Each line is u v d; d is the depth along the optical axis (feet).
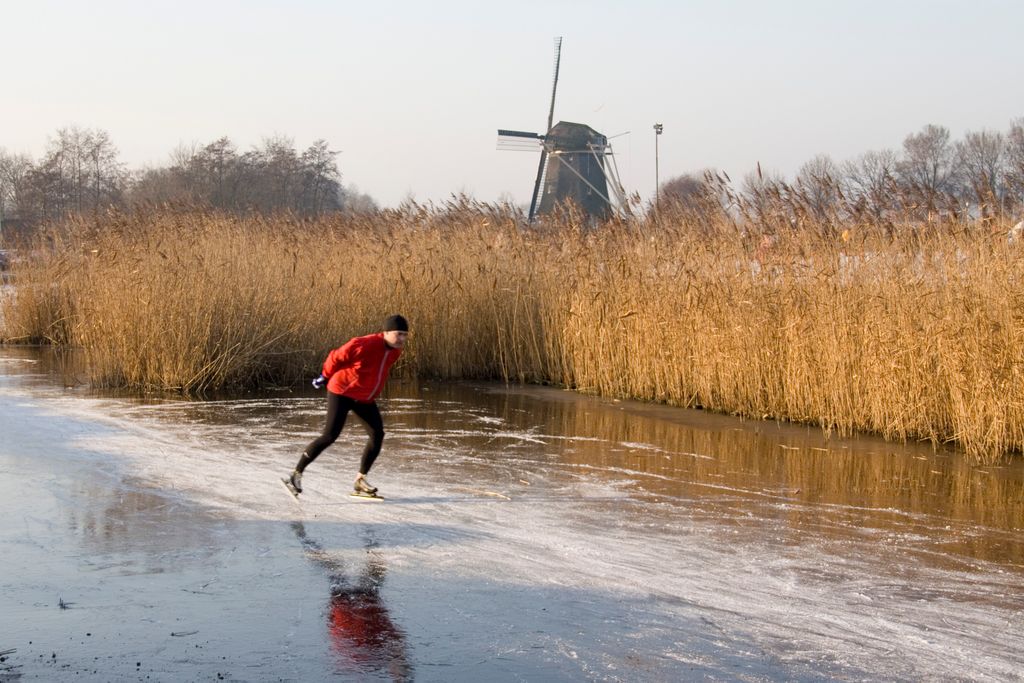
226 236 61.16
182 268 54.54
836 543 25.26
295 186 185.57
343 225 68.23
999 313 37.29
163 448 36.60
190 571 22.27
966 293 38.47
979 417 36.45
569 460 35.53
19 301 78.38
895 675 17.15
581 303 54.39
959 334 37.55
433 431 41.42
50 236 81.15
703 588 21.57
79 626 18.97
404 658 17.62
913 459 36.04
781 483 32.09
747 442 39.27
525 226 62.85
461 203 64.34
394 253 62.75
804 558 23.90
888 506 29.22
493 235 62.13
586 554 23.94
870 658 17.85
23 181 171.42
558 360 57.16
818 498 30.09
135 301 53.78
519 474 33.01
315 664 17.34
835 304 42.34
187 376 52.54
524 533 25.71
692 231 50.14
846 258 43.06
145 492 29.60
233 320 54.34
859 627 19.38
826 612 20.18
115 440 38.06
